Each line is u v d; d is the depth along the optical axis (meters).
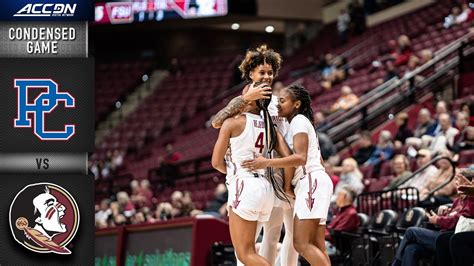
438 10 22.23
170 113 25.05
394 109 15.47
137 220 13.37
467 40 16.45
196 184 17.36
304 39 26.89
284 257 6.23
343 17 24.38
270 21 28.36
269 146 5.90
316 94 19.70
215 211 13.58
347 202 9.07
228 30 28.95
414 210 8.40
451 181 9.46
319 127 15.51
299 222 5.95
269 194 5.84
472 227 6.94
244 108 5.90
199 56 29.03
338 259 8.99
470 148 11.09
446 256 7.02
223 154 5.85
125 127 25.09
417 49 18.73
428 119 13.12
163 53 29.22
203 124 23.23
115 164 22.11
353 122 15.09
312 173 5.98
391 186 10.68
